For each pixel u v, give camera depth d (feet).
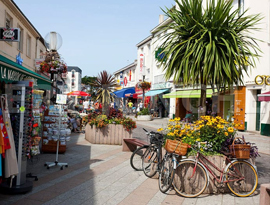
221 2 20.51
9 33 22.84
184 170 16.79
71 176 20.07
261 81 51.93
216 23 20.31
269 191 12.06
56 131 27.89
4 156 14.12
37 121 22.02
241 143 17.88
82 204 14.67
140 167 22.27
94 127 35.27
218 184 16.97
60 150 28.32
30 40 63.41
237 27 21.11
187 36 21.34
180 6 21.17
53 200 15.11
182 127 19.04
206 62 19.15
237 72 19.98
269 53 55.01
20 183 16.31
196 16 20.65
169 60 22.44
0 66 13.96
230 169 16.94
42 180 18.85
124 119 35.78
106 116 35.63
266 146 37.27
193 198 16.22
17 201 14.80
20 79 17.04
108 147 33.14
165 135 19.60
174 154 16.80
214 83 20.90
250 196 16.81
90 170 21.97
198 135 17.80
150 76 103.81
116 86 37.37
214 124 17.99
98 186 17.89
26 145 17.08
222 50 19.81
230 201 15.84
